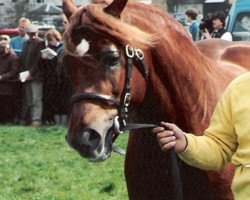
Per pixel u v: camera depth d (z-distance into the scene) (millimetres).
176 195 4547
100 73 4250
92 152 4141
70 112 4285
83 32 4270
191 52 4801
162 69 4613
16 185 9695
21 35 16797
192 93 4738
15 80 15086
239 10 14500
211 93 4867
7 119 15359
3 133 13922
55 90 14516
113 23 4289
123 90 4320
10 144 12828
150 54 4539
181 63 4680
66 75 4402
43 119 14836
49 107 14703
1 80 15109
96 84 4238
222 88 4984
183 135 3900
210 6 21438
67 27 4344
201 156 3914
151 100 4652
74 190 9328
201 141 3924
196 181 4730
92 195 9023
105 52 4250
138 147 4777
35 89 14508
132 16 4516
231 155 3967
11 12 37719
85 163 11000
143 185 4836
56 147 12492
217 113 3957
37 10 29266
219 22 13484
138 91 4473
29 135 13656
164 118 4719
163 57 4590
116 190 9203
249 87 3861
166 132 3898
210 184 4730
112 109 4262
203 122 4785
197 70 4801
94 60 4246
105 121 4207
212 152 3924
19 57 15047
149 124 4539
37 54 14461
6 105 15266
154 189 4801
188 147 3895
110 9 4371
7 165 10992
